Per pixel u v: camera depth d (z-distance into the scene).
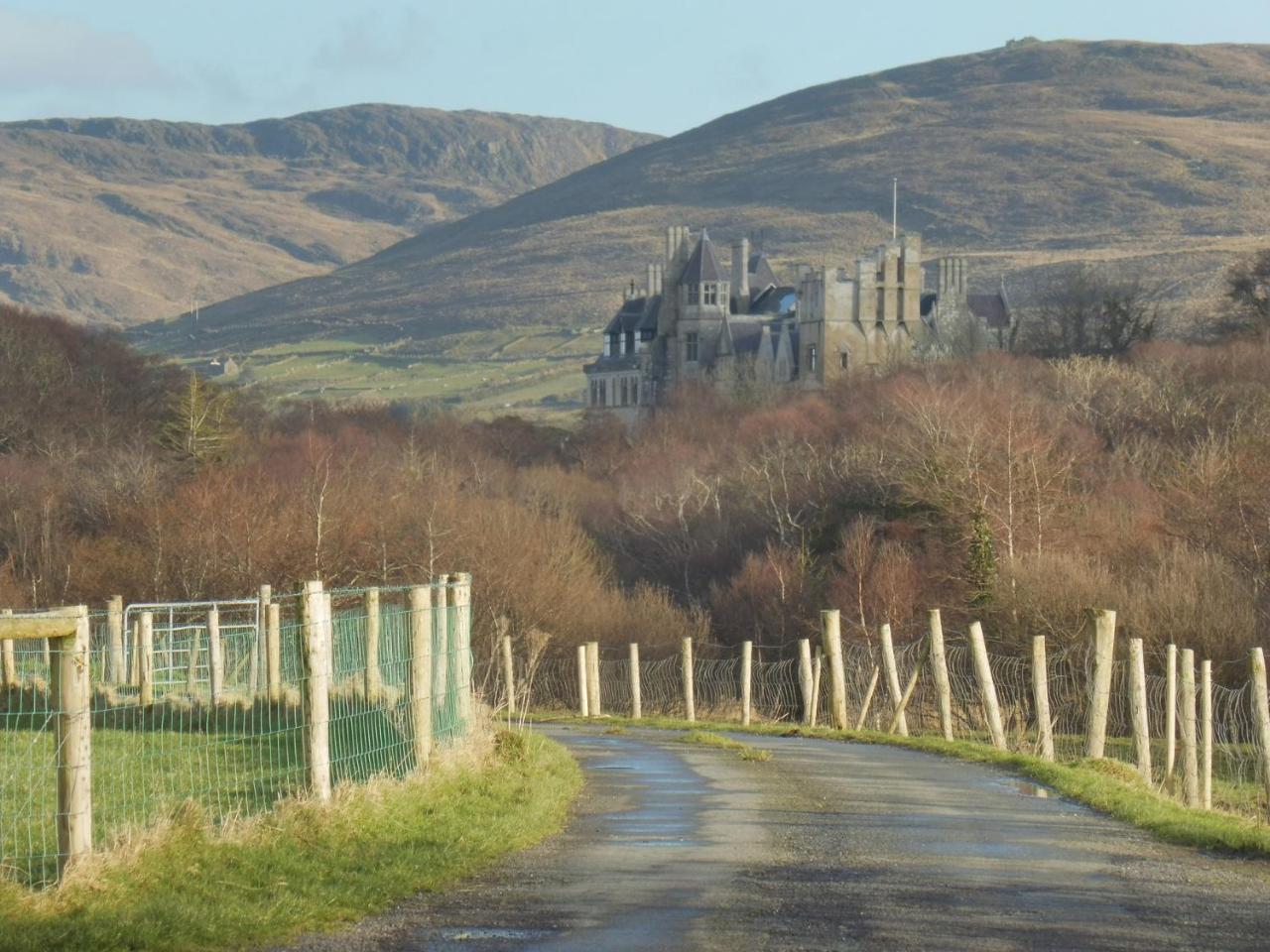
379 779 67.56
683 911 51.28
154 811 60.22
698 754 111.69
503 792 73.56
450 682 83.06
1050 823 73.31
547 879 56.97
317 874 54.75
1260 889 56.97
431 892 54.56
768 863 60.59
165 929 46.75
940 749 115.25
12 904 47.62
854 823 72.12
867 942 47.00
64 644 50.69
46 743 82.75
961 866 60.44
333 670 86.06
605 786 86.44
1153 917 51.38
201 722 99.50
